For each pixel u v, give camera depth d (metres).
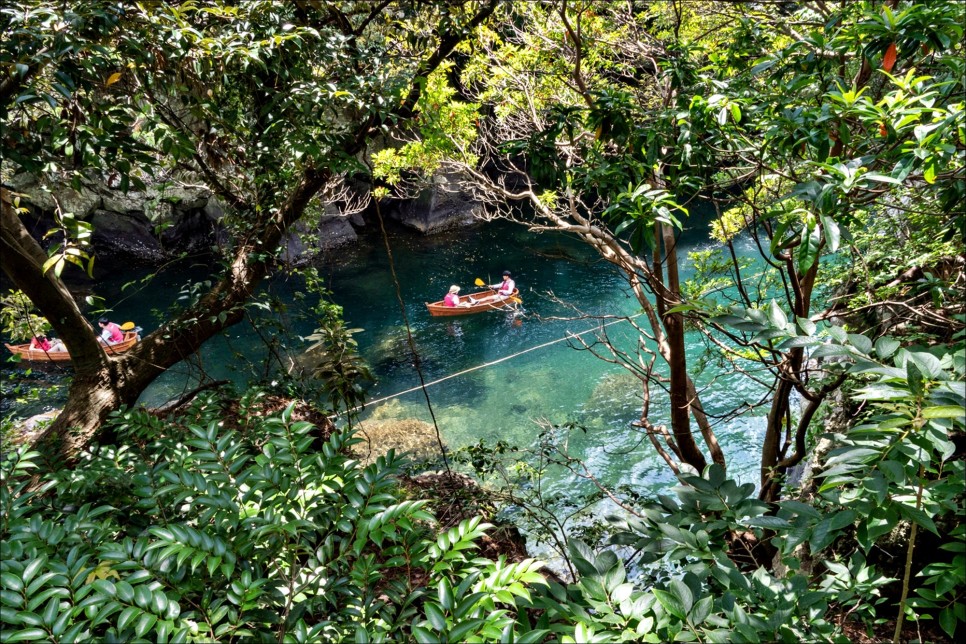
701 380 12.05
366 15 6.26
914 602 1.59
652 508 2.07
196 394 5.69
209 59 3.60
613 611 1.64
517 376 13.16
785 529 1.76
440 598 1.53
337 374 6.01
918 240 4.61
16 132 2.89
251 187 6.04
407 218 21.56
